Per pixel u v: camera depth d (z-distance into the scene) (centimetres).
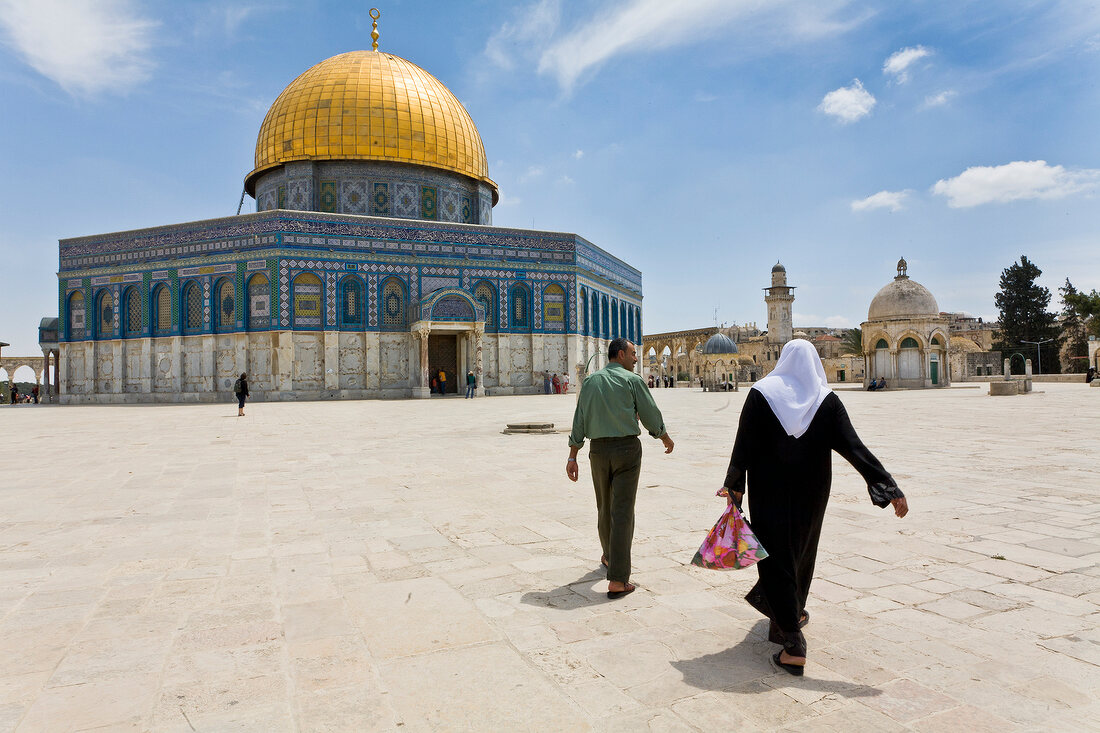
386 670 334
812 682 318
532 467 995
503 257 3697
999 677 321
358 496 780
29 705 300
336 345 3350
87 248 3631
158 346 3500
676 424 1725
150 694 310
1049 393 3164
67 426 1870
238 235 3331
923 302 4400
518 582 471
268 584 470
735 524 346
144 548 566
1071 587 446
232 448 1266
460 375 3588
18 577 488
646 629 386
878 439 1293
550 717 287
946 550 534
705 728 277
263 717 288
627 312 4928
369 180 3766
